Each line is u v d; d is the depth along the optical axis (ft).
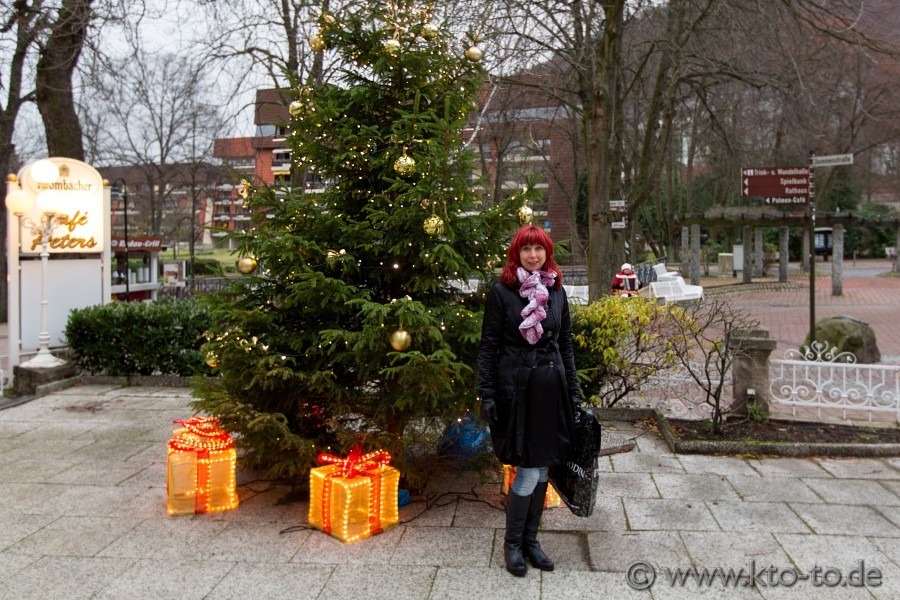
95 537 12.65
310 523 13.09
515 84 41.37
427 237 14.01
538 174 15.06
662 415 20.42
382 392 14.25
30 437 19.95
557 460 10.77
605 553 11.78
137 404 24.08
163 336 27.37
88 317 27.48
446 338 13.79
